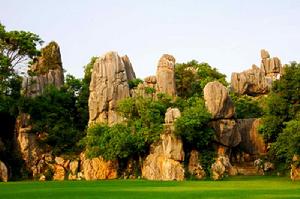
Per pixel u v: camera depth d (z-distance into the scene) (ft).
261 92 391.86
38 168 298.56
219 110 278.87
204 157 266.77
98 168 280.92
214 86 280.92
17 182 246.27
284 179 244.01
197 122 258.98
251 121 312.71
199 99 291.99
